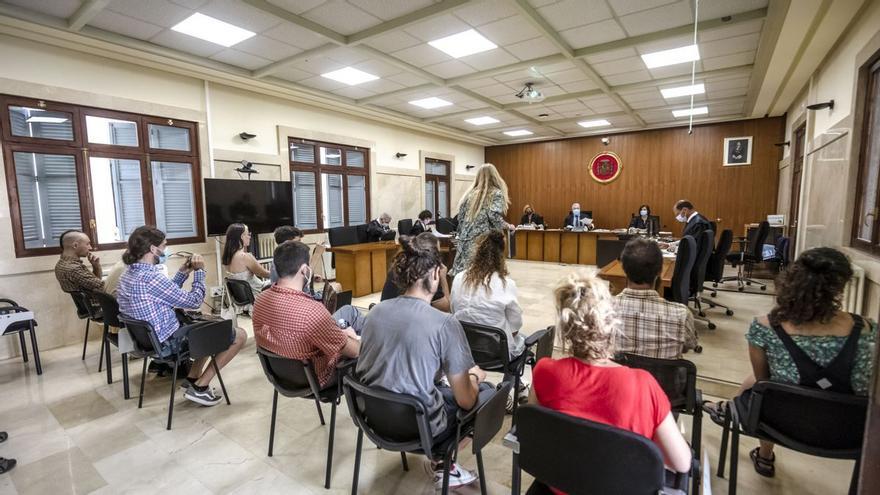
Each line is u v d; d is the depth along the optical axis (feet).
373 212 25.32
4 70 11.87
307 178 21.71
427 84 18.72
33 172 12.56
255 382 9.77
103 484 6.20
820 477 6.08
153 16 11.71
